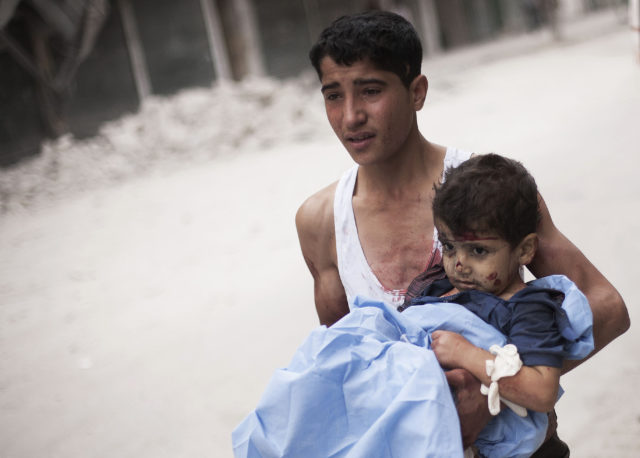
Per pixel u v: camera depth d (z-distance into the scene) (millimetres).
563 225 5887
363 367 1493
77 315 6203
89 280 7113
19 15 14766
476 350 1507
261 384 4418
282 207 8562
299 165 10852
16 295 7035
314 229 2070
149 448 3943
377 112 1725
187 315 5727
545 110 11445
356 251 1969
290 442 1442
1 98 15695
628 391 3553
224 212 8812
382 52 1685
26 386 5004
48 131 16281
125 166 12594
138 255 7664
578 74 14867
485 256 1556
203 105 13758
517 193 1520
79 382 4914
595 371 3803
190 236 8016
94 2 13445
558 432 3359
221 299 5918
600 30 23906
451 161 1930
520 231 1538
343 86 1730
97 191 11609
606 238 5402
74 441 4160
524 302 1529
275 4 22688
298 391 1460
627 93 11211
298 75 23250
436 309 1630
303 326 5090
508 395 1470
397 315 1649
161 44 19531
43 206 11234
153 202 10062
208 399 4355
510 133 10164
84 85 17734
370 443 1375
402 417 1394
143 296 6363
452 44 30703
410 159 1907
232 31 20922
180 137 13195
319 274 2133
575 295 1541
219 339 5156
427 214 1915
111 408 4477
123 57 18547
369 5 23688
